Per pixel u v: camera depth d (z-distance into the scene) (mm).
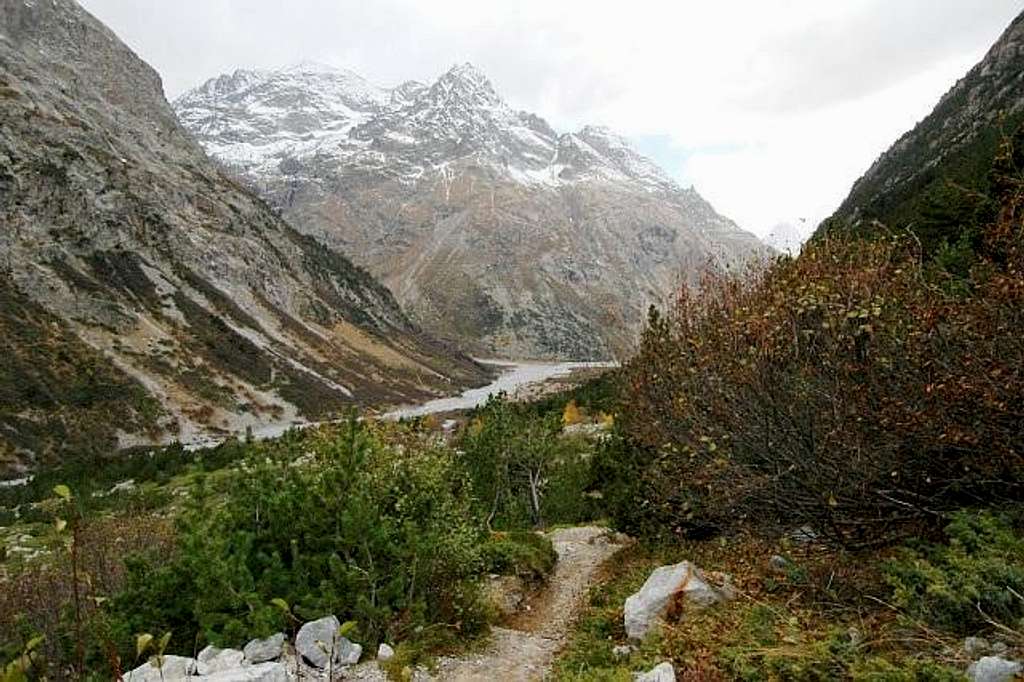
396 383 134750
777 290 8898
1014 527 7348
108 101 153875
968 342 7023
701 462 9641
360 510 9828
